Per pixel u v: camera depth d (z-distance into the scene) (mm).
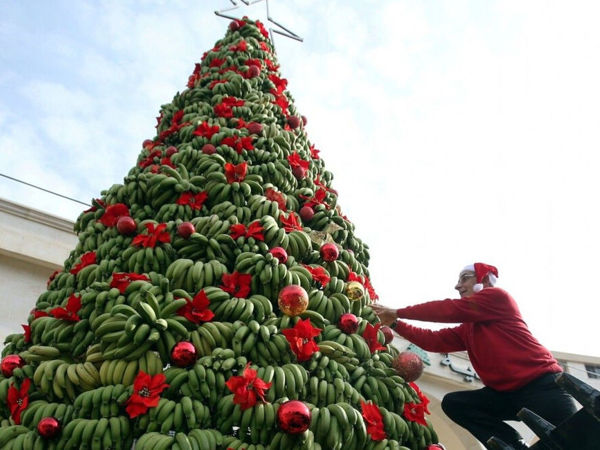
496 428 3783
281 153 4953
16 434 3018
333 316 3750
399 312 4047
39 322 3602
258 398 2986
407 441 3373
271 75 6539
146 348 3145
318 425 2969
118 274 3537
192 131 5062
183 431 2914
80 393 3207
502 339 3689
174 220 4082
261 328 3316
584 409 2830
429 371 8352
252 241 3830
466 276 4527
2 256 7363
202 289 3510
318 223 4551
